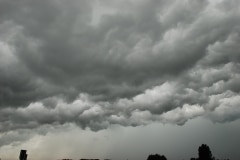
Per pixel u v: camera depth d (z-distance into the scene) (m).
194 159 114.44
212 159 109.31
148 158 120.62
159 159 118.19
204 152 109.69
